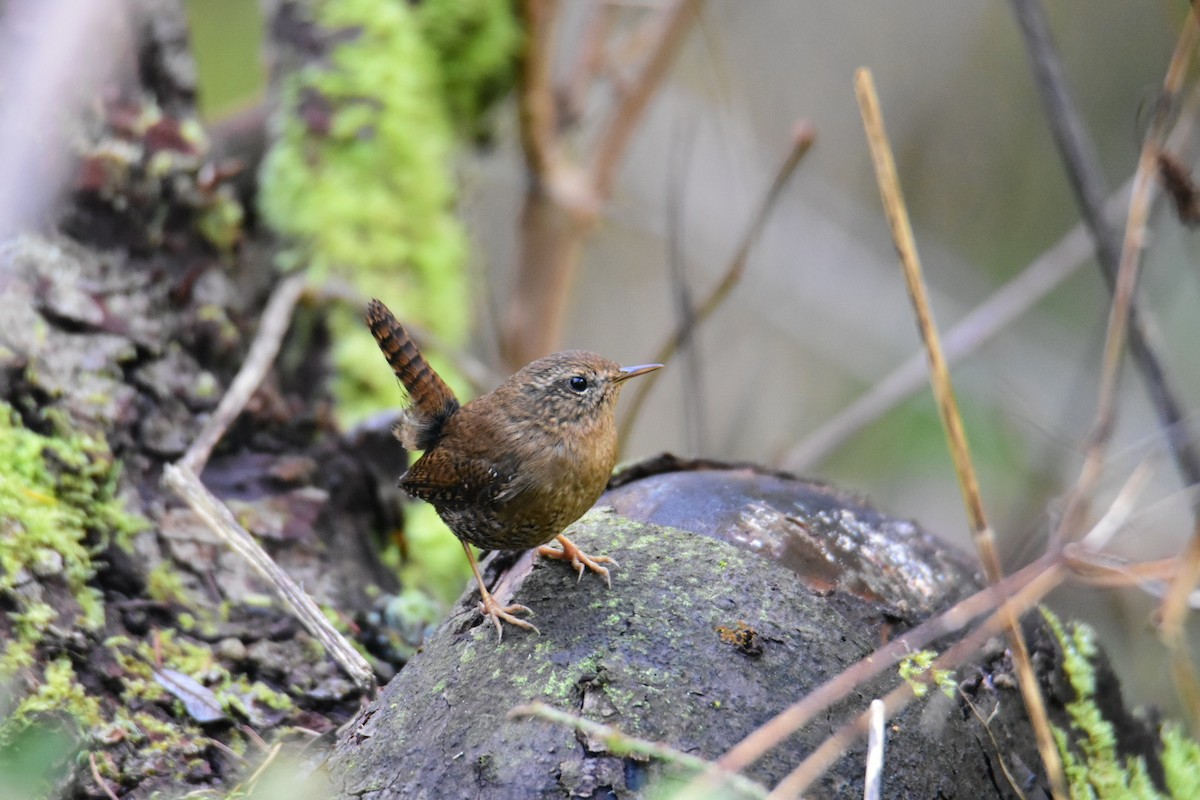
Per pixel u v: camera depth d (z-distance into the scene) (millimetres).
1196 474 7473
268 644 7199
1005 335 13922
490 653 5371
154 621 7129
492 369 12664
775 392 15383
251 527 7922
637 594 5477
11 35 7254
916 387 11398
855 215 15062
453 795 4828
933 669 5363
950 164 15039
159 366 8156
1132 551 9453
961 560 6348
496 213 15242
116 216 8289
